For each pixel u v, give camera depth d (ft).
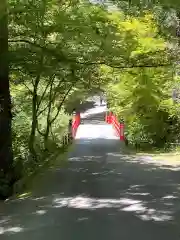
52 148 75.41
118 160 65.77
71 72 53.01
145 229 27.68
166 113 83.61
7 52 41.39
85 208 33.94
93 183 45.65
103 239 25.58
